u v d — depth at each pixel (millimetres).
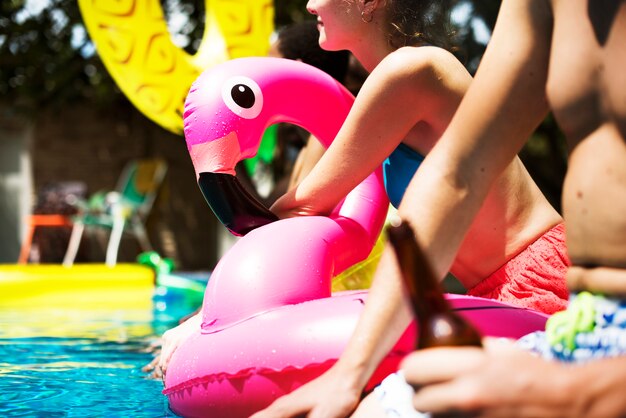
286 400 1339
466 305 1609
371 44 2076
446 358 917
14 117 13320
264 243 1801
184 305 5836
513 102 1306
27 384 2357
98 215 9664
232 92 1945
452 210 1309
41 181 13336
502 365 900
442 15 2158
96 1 3639
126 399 2104
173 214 13414
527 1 1313
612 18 1135
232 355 1645
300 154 2854
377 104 1812
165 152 13477
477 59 8906
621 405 874
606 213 1122
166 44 3668
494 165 1324
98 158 13445
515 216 1892
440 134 1845
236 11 3988
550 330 1188
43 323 4434
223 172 1942
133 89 3646
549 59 1289
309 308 1667
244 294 1729
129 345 3406
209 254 13633
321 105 2070
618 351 1097
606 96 1136
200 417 1741
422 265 938
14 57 11492
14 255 13656
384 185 2082
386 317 1311
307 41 2803
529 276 1869
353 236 1928
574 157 1184
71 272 6379
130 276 6465
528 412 882
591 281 1145
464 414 895
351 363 1310
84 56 11641
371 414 1248
